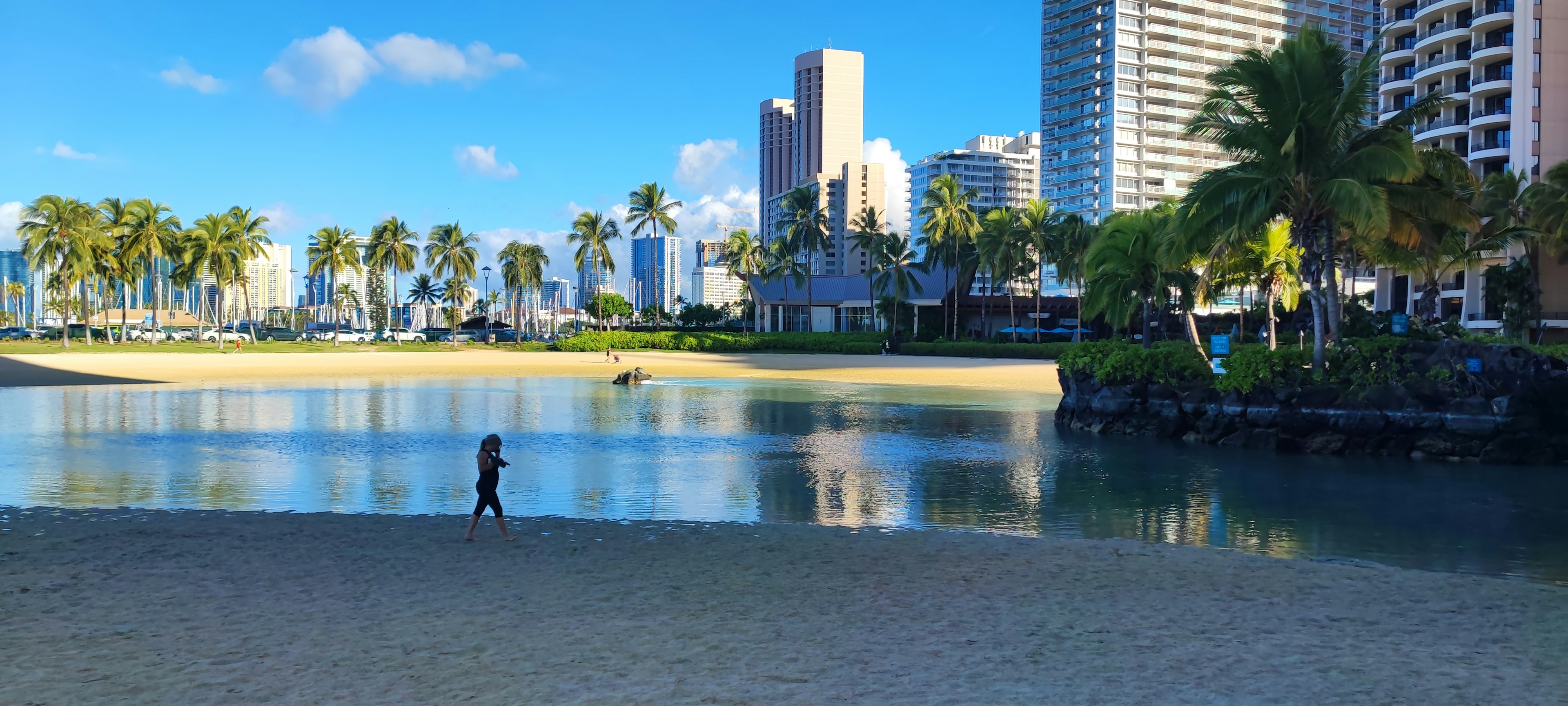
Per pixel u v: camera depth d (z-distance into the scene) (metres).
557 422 31.06
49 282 91.69
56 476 19.19
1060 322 112.81
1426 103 25.41
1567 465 22.91
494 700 6.38
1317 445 25.05
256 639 7.86
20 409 33.88
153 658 7.30
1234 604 9.40
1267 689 6.69
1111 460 23.31
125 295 102.44
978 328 113.81
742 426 30.31
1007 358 81.75
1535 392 23.47
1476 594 9.92
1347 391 25.45
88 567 10.63
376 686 6.67
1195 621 8.70
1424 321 33.47
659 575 10.63
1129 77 180.88
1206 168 186.62
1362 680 6.93
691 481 19.52
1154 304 44.91
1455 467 22.52
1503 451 23.20
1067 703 6.37
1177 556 11.88
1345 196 23.81
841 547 12.36
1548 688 6.77
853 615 8.86
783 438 27.17
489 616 8.73
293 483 18.72
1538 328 58.44
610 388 47.44
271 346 99.00
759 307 118.38
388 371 60.41
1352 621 8.73
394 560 11.28
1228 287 43.81
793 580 10.42
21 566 10.66
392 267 111.75
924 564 11.30
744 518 15.62
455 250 112.12
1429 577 10.77
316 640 7.84
